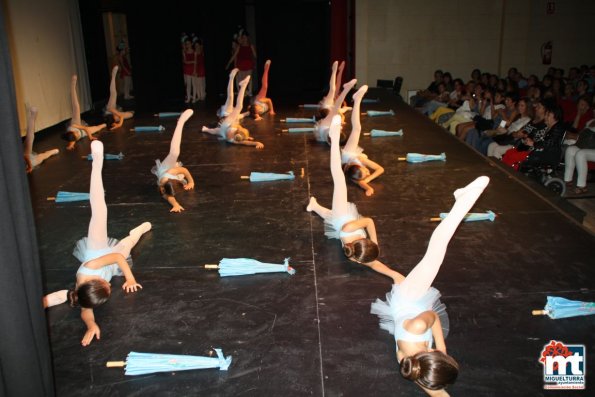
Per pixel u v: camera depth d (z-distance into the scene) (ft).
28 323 6.73
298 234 15.42
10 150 6.59
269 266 13.14
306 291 12.30
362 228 13.94
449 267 13.16
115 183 20.86
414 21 45.88
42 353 7.30
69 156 25.39
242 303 11.88
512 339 10.30
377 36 46.39
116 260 12.25
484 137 26.86
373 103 38.65
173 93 43.80
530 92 28.50
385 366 9.67
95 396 9.12
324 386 9.18
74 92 27.84
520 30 45.37
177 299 12.12
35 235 7.19
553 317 10.83
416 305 10.05
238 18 47.78
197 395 9.05
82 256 12.75
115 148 26.76
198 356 9.91
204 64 42.88
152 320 11.32
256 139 27.78
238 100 26.27
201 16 46.19
